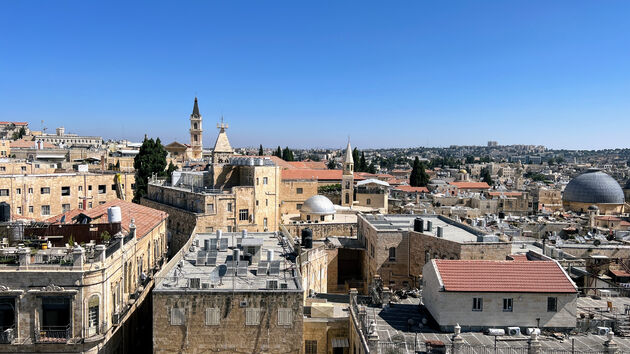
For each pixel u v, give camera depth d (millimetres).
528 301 39500
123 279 46094
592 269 58719
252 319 39594
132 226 51719
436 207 132000
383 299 46562
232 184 97625
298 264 50219
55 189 107312
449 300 39500
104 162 143625
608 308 44031
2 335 37312
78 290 38250
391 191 177500
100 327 39531
